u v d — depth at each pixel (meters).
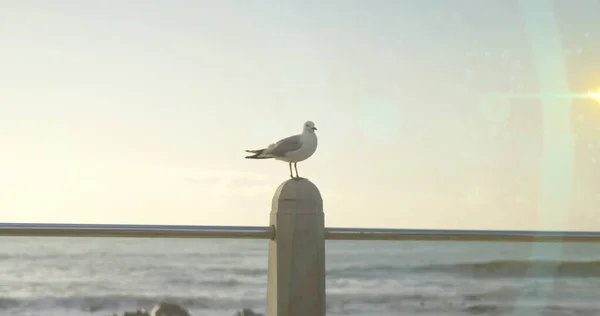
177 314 16.08
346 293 17.64
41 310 16.81
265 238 2.61
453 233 2.75
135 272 20.50
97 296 17.70
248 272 20.70
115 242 21.84
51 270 21.41
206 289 18.62
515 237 2.92
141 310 16.59
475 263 19.34
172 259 20.94
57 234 2.45
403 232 2.68
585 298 16.36
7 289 18.48
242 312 16.19
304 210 2.56
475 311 16.00
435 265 19.91
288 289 2.52
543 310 15.90
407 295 17.31
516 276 18.14
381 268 19.78
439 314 15.66
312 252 2.54
